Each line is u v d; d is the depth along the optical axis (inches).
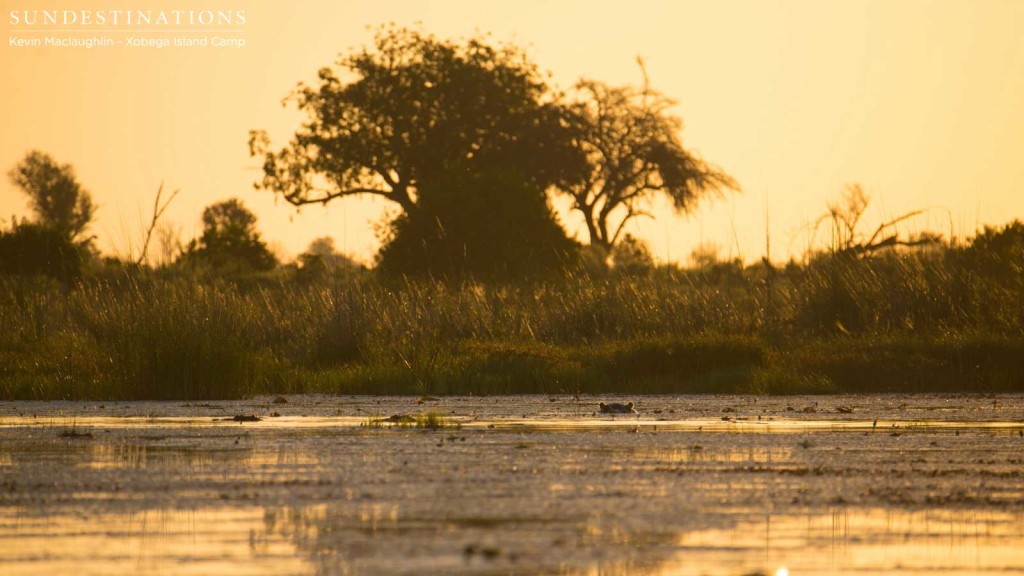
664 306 3282.5
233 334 2549.2
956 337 2849.4
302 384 2508.6
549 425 1665.8
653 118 7647.6
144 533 815.7
